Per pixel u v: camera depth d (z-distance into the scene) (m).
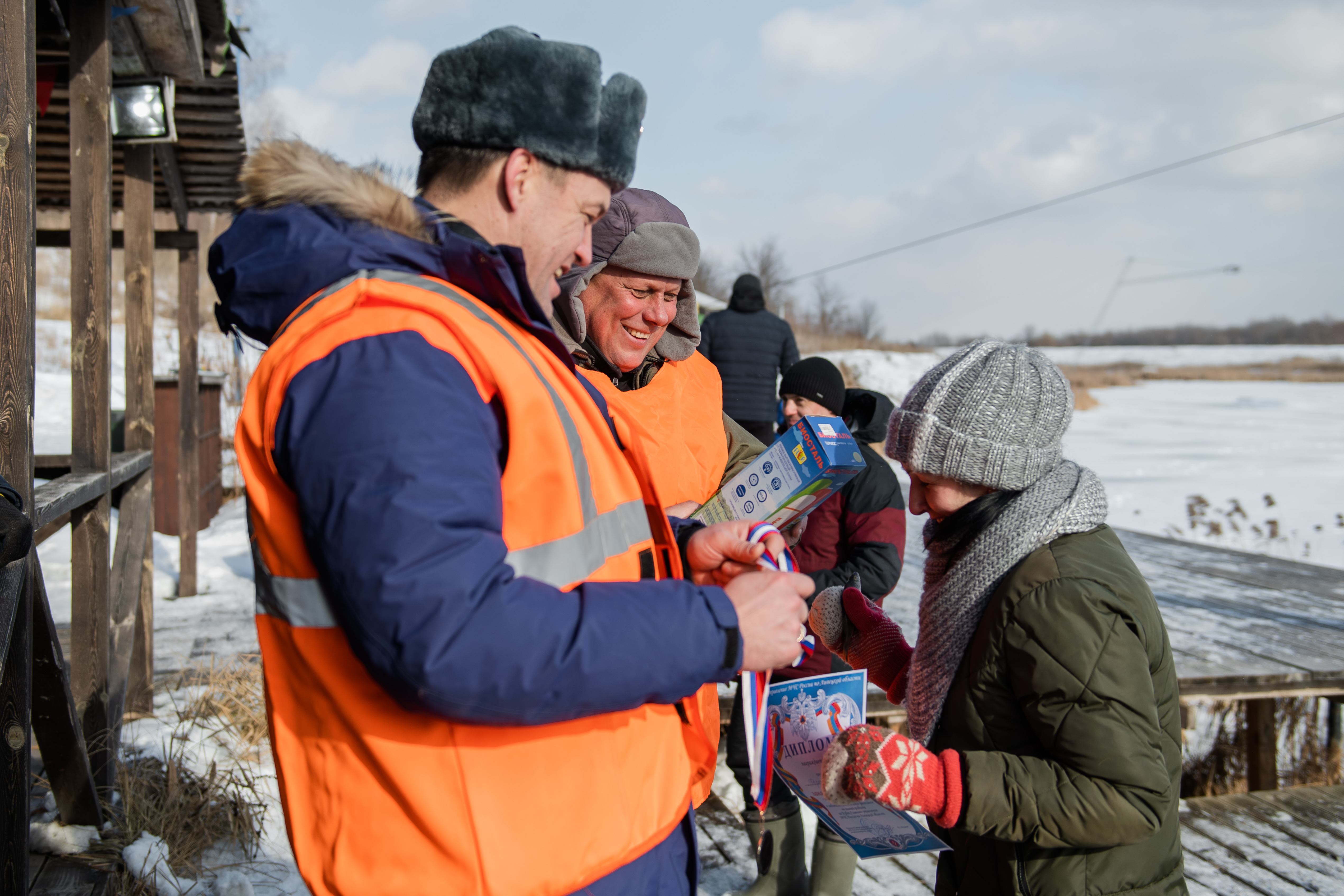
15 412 2.24
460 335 1.05
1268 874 3.32
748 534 1.32
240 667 4.43
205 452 8.53
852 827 1.55
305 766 1.13
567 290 1.79
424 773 1.06
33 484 2.31
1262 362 74.62
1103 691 1.42
